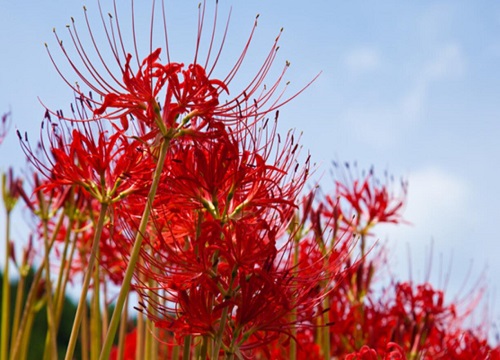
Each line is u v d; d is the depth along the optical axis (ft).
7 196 5.51
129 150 4.10
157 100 4.00
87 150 4.15
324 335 5.00
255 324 3.99
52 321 4.98
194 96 4.01
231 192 4.01
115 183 4.13
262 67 4.07
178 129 3.99
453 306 5.29
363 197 5.25
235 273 3.95
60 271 5.12
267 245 3.94
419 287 5.24
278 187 4.06
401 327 5.03
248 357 4.21
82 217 5.15
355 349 5.15
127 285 3.94
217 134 3.99
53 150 4.18
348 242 4.40
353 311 5.20
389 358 4.25
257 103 4.06
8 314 5.50
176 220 4.17
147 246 4.52
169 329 3.98
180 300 3.94
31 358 10.53
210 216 4.13
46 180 5.06
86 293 4.11
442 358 5.09
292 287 4.05
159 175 3.96
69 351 4.07
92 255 4.13
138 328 5.24
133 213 4.20
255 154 4.05
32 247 5.52
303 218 4.55
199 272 3.97
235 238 3.98
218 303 4.00
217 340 3.92
